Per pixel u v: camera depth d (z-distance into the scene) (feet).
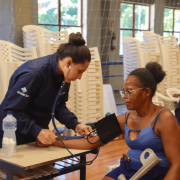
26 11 16.20
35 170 4.91
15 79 5.08
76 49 4.88
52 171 4.66
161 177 4.59
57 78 5.23
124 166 4.89
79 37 4.94
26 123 5.07
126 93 4.82
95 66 13.30
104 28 24.00
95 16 23.18
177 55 16.70
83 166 5.37
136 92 4.70
